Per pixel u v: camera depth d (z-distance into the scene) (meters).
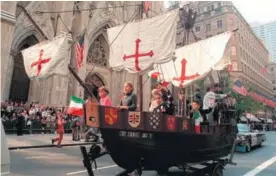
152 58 7.53
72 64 23.94
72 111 16.81
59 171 7.58
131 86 5.70
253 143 14.90
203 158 6.71
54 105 22.67
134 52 7.76
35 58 11.02
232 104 9.80
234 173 8.10
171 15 7.63
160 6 37.59
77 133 16.86
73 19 26.94
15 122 18.42
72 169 7.94
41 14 24.06
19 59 23.38
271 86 85.62
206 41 11.27
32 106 20.89
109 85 30.50
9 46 17.56
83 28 27.08
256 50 69.88
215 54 10.74
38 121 19.89
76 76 6.00
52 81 23.08
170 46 7.53
